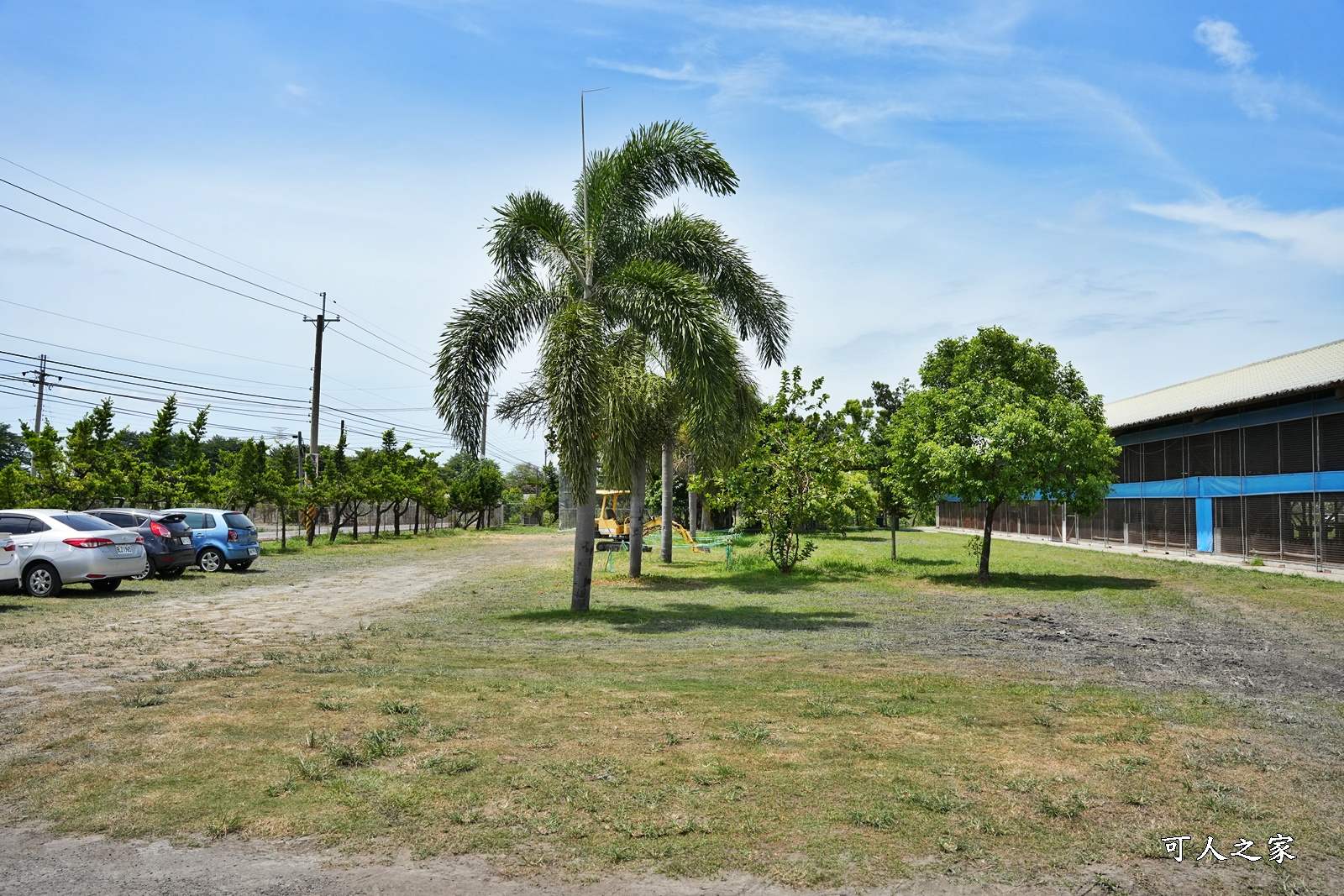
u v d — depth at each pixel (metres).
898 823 4.31
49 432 23.61
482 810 4.48
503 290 14.64
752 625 12.35
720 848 4.03
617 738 5.74
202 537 21.72
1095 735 5.96
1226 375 38.03
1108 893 3.62
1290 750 5.70
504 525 72.19
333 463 39.66
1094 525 42.06
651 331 13.73
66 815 4.46
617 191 14.71
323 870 3.85
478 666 8.56
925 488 21.77
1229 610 15.16
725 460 18.17
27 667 8.36
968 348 39.22
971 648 10.32
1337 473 25.30
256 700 6.84
